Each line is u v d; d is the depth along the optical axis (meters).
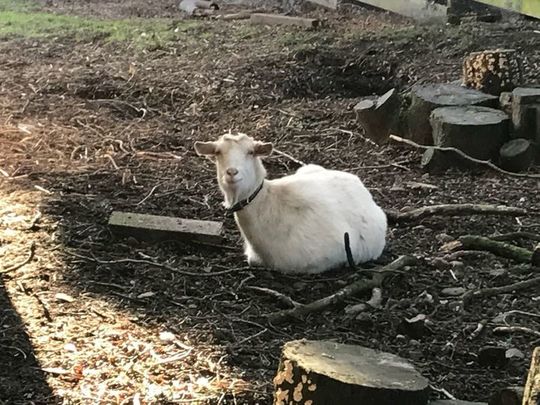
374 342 3.49
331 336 3.52
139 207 4.96
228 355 3.32
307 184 4.16
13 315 3.60
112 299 3.79
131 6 12.22
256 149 3.99
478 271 4.18
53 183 5.35
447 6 9.70
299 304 3.71
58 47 9.45
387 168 5.85
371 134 6.35
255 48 9.03
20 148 6.11
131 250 4.34
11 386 3.08
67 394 3.03
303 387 2.64
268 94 7.59
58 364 3.22
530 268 4.19
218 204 5.09
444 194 5.32
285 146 6.32
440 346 3.47
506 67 6.21
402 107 6.25
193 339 3.46
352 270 4.09
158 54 9.01
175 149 6.28
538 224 4.81
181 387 3.08
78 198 5.05
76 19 11.09
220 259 4.29
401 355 3.39
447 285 4.03
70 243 4.38
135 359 3.27
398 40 8.80
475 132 5.71
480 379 3.24
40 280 3.95
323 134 6.55
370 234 4.20
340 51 8.61
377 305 3.73
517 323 3.68
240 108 7.25
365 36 9.10
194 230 4.42
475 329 3.60
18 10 11.91
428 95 6.16
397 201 5.23
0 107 7.16
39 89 7.74
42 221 4.66
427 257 4.34
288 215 4.04
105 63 8.68
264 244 4.05
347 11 11.08
